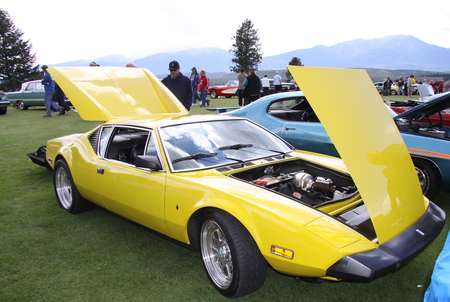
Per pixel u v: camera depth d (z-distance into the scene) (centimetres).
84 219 411
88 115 409
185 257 317
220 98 2334
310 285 273
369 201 225
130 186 317
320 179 305
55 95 1526
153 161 292
